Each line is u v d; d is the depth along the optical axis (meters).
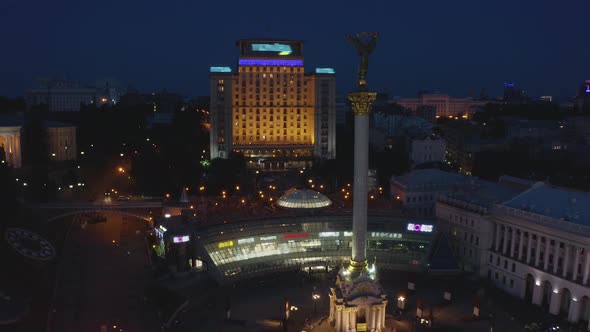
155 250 148.12
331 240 150.38
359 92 106.94
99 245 156.62
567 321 114.25
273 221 149.50
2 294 109.50
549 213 123.88
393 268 144.88
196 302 120.88
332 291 111.12
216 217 149.50
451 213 153.38
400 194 186.62
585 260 111.38
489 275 139.62
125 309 113.81
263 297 125.75
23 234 146.62
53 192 196.25
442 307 120.69
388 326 110.50
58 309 112.12
